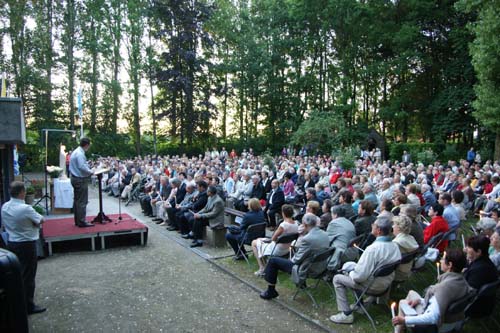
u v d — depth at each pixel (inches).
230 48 1360.7
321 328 166.7
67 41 1077.1
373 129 1065.5
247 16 1270.9
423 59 1013.8
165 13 1155.9
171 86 1151.0
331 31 1198.9
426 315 128.0
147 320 172.4
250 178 413.7
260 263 229.8
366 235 220.1
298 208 363.9
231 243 260.4
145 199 427.8
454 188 402.0
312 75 1242.6
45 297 196.5
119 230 285.6
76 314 177.5
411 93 1085.8
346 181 342.3
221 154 1018.7
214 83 1323.8
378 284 163.8
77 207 290.5
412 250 177.2
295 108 1266.0
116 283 217.2
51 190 426.9
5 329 92.2
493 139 902.4
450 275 132.3
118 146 1167.6
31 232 176.1
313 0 1133.7
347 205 258.5
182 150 1230.3
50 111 1064.8
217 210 295.6
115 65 1186.0
